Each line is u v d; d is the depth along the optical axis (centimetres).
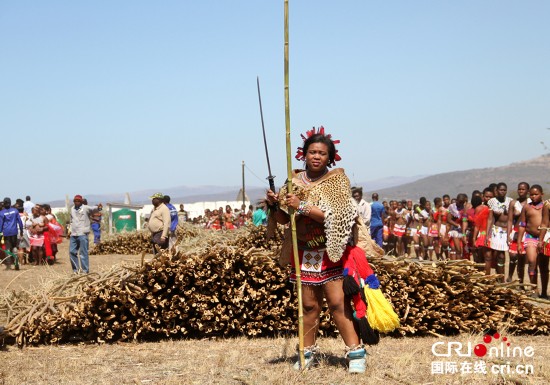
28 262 2133
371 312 610
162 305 828
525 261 1272
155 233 1483
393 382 589
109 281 839
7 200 1956
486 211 1389
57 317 817
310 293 625
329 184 605
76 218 1592
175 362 696
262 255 852
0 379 629
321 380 595
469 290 882
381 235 1919
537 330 895
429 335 880
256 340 834
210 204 6272
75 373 654
